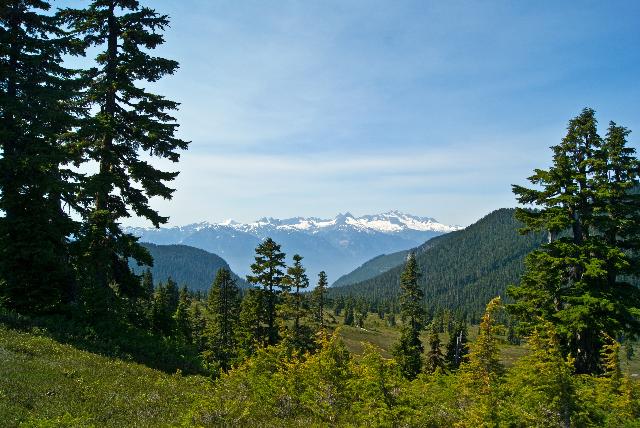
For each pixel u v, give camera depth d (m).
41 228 18.94
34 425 9.02
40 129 18.97
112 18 21.98
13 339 14.72
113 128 20.92
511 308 22.27
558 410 11.59
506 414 11.45
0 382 10.98
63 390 11.57
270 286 40.56
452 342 52.19
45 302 18.83
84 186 19.80
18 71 20.44
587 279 21.02
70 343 16.50
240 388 14.72
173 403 12.58
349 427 12.05
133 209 22.02
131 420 10.56
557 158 22.48
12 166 17.95
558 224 21.03
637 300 20.36
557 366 11.75
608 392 14.01
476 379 13.23
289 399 14.12
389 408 12.21
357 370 13.81
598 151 22.12
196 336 59.91
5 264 18.19
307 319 48.94
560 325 20.03
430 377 17.03
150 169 21.91
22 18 20.52
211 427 11.04
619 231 22.00
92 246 20.34
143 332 21.86
